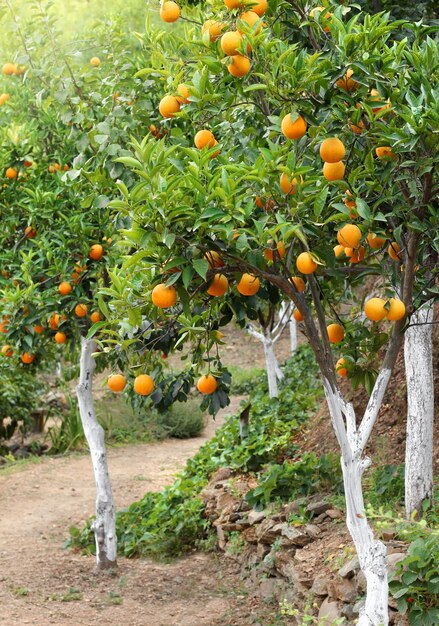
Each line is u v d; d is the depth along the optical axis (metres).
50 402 15.35
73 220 6.45
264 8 3.58
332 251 3.63
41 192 6.66
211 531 7.33
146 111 6.11
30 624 5.74
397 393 6.99
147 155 3.29
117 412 14.36
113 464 11.91
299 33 4.20
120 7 11.41
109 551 7.00
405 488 5.32
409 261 3.55
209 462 8.45
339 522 5.70
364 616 3.66
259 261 3.39
